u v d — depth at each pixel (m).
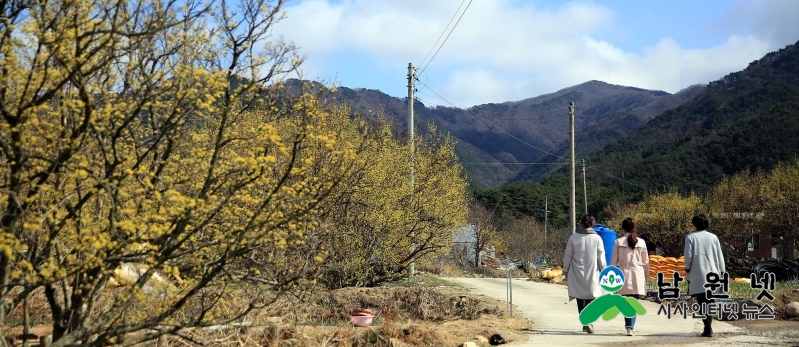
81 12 5.54
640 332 9.60
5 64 5.34
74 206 6.21
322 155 7.84
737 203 31.91
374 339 8.30
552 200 57.84
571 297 9.59
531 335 9.39
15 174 5.47
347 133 13.93
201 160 6.43
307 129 6.23
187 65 6.05
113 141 5.76
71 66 5.46
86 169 5.52
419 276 20.47
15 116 5.39
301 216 6.44
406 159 17.16
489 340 8.89
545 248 47.09
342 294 12.83
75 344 5.82
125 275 7.49
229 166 6.47
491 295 15.45
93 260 5.41
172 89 6.00
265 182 6.36
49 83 5.62
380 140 15.05
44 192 5.96
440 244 17.56
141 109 5.86
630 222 9.59
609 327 10.12
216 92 6.13
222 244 6.28
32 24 5.35
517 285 19.16
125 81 5.98
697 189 54.00
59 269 5.40
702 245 9.21
